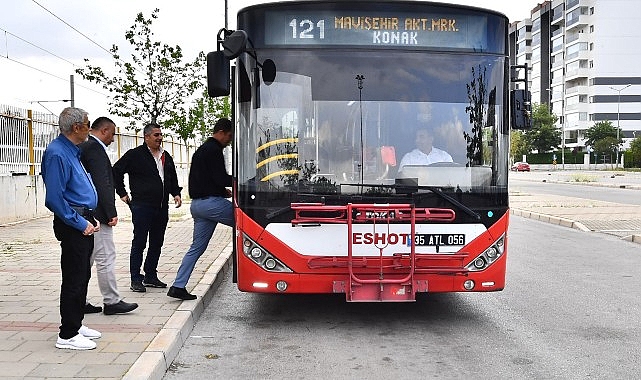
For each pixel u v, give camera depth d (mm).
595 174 63219
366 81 6707
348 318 7598
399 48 6762
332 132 6637
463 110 6773
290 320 7500
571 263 11922
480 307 8211
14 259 10539
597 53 101500
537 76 115750
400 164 6613
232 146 6914
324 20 6727
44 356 5453
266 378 5492
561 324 7387
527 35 120562
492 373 5633
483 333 6961
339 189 6559
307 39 6719
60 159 5512
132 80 19031
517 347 6438
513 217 21719
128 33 18922
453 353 6219
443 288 6621
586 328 7219
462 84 6809
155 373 5215
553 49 112062
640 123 102188
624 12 100688
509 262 12031
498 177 6762
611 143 90438
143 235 8258
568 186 41656
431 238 6574
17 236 13578
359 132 6637
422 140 6684
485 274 6680
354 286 6480
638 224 18094
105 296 6938
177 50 19250
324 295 8828
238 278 6742
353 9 6734
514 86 7449
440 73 6789
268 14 6711
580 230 17562
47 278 8867
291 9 6715
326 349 6344
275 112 6660
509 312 7953
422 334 6906
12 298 7625
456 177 6656
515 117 7281
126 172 8336
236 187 6801
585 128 103312
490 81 6871
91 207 5770
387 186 6566
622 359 6059
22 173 16812
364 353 6211
